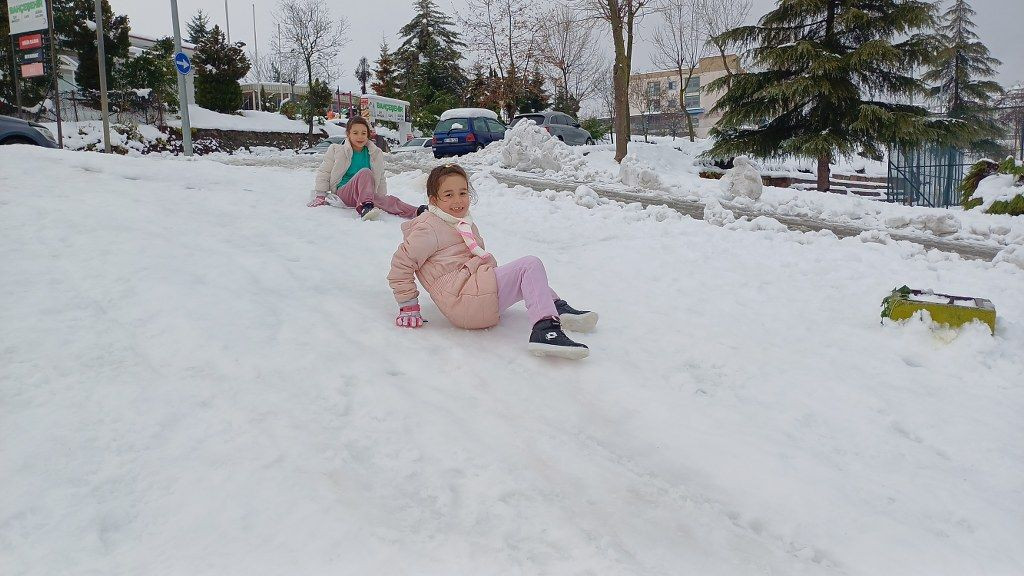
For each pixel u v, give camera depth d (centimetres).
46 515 212
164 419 270
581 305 484
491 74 3638
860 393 355
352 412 290
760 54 1833
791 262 643
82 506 218
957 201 1814
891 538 237
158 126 2762
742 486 265
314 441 262
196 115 3033
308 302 423
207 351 331
